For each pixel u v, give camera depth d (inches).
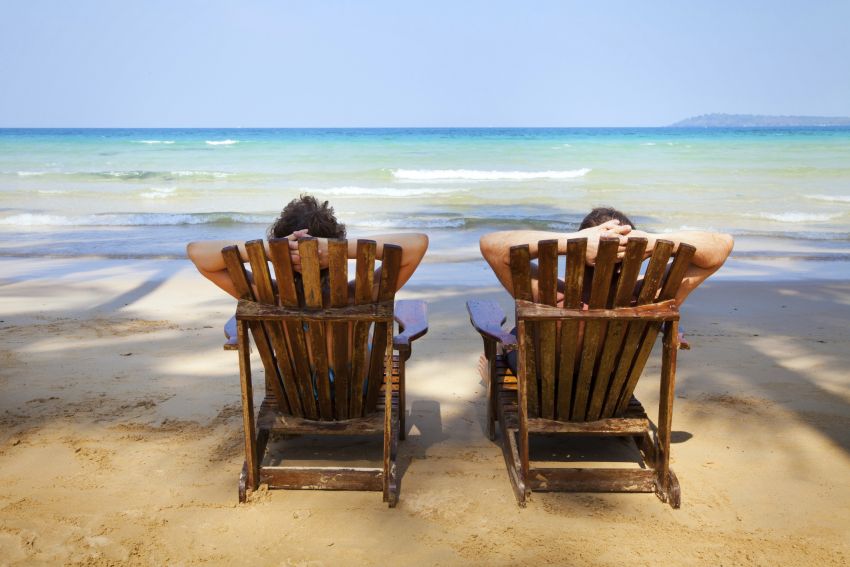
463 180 857.5
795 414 150.6
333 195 689.6
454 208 587.2
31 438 137.9
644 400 159.3
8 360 186.9
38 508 111.7
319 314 102.7
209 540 102.8
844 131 3085.6
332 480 116.9
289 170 983.0
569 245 97.0
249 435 112.5
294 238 102.6
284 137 2209.6
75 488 118.3
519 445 121.3
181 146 1518.2
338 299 102.9
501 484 120.8
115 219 504.7
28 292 272.1
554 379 112.6
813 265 339.3
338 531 105.3
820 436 139.4
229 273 103.9
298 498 115.2
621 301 102.2
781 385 168.4
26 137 2235.5
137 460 129.0
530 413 118.7
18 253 371.2
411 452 134.5
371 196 681.6
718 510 111.4
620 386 113.2
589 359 108.0
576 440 139.8
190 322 227.8
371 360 114.6
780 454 131.5
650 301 103.4
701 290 276.2
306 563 97.2
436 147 1471.5
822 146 1487.5
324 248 101.8
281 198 673.0
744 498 115.2
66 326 221.8
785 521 108.1
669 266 110.2
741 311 242.2
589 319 102.4
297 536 104.0
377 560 97.9
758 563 97.1
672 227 477.1
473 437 141.9
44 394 162.1
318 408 116.6
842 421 146.7
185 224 502.6
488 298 264.4
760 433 140.9
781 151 1317.7
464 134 2642.7
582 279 100.5
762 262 347.9
